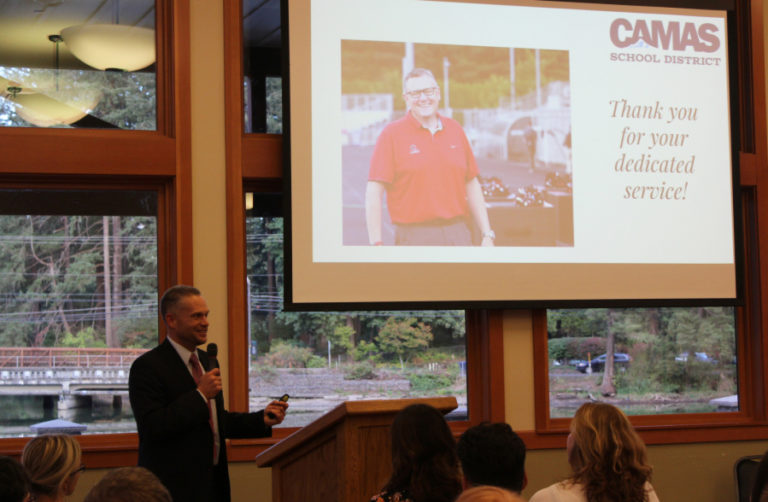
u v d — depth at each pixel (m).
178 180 4.36
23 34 4.39
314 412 4.60
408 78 4.72
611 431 2.19
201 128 4.43
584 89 4.95
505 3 4.88
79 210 4.39
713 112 5.10
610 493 2.14
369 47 4.68
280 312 4.62
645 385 5.05
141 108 4.47
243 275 4.47
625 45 5.02
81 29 4.45
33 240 4.34
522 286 4.74
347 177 4.58
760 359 5.10
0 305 4.27
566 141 4.89
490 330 4.73
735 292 5.02
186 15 4.43
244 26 4.67
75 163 4.25
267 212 4.66
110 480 1.67
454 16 4.82
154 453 3.01
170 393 3.08
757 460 4.77
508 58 4.87
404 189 4.65
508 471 2.14
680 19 5.11
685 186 5.02
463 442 2.19
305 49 4.58
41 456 2.35
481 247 4.71
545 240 4.80
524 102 4.87
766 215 5.15
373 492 2.46
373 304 4.55
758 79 5.18
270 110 4.67
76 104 4.41
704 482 4.95
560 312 4.99
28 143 4.20
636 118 5.00
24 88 4.36
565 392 4.93
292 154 4.50
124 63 4.48
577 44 4.96
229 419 3.36
